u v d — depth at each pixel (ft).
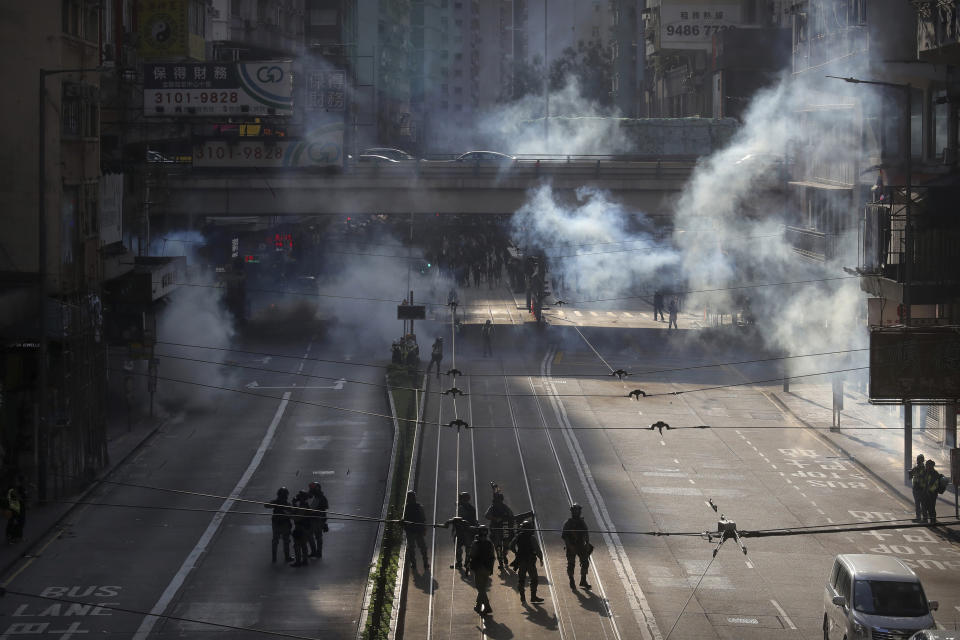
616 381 360.07
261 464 258.57
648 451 273.54
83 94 261.44
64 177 253.65
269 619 160.97
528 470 253.65
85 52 271.08
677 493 235.61
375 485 239.30
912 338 212.02
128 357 300.40
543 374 370.53
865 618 139.85
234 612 163.94
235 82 392.88
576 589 175.22
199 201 418.10
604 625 158.61
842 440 283.38
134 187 359.66
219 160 405.59
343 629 156.97
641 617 162.09
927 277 260.01
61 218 252.01
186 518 216.54
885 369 212.02
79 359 239.09
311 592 173.58
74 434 236.84
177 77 390.01
